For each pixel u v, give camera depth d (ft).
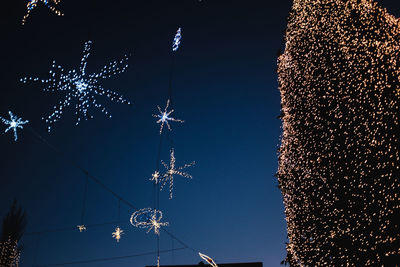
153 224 35.37
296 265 32.71
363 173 24.59
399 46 23.25
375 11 24.99
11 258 57.11
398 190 22.25
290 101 35.81
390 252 22.44
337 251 27.22
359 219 25.02
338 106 27.40
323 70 29.73
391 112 22.89
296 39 34.88
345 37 26.61
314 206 30.37
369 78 24.58
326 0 28.94
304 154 32.30
